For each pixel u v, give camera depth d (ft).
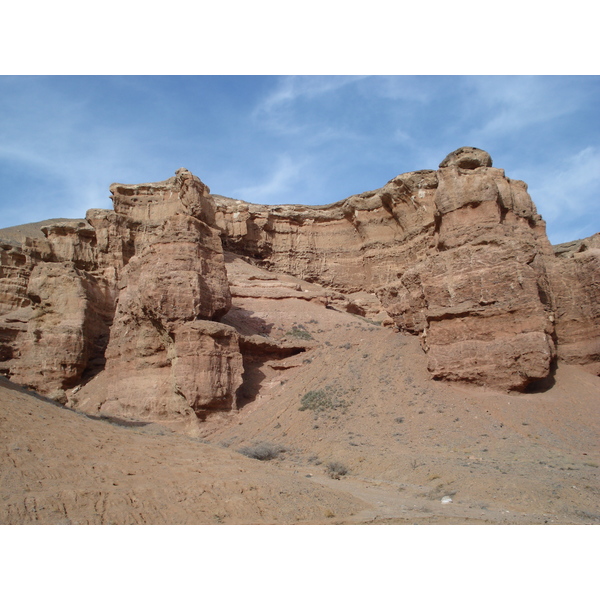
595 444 77.05
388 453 82.58
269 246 252.21
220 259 138.92
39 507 39.99
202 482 53.21
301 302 185.68
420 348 117.60
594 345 104.88
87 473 48.91
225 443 104.68
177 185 227.61
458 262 108.06
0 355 185.68
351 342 138.62
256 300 182.29
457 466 71.82
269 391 128.88
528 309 96.22
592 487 60.75
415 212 217.36
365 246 242.17
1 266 215.10
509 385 93.66
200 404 114.52
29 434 52.95
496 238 105.40
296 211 264.11
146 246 140.26
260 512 50.16
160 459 59.11
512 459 72.79
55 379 169.58
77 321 179.83
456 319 102.68
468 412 89.86
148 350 131.64
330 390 115.44
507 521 51.44
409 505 60.23
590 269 109.50
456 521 51.49
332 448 90.94
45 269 185.47
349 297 234.99
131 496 46.11
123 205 229.25
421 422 91.35
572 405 89.25
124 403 130.00
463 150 150.00
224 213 248.52
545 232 128.57
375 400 104.73
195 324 119.65
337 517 53.52
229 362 121.70
